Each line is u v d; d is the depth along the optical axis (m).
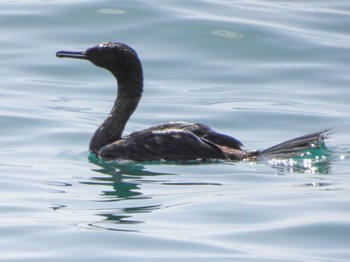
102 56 18.02
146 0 25.95
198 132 17.47
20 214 14.63
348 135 19.11
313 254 13.27
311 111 20.72
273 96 21.73
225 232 13.94
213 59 23.59
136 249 13.31
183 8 25.73
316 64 23.38
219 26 24.83
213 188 15.78
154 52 23.78
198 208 14.79
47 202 15.17
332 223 14.21
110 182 16.19
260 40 24.31
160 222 14.27
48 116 20.02
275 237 13.80
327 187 15.75
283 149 17.11
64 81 22.41
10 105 20.59
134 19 25.03
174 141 17.16
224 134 18.53
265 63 23.45
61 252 13.22
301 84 22.48
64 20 24.94
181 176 16.41
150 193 15.58
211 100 21.41
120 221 14.29
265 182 16.05
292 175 16.36
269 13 25.83
